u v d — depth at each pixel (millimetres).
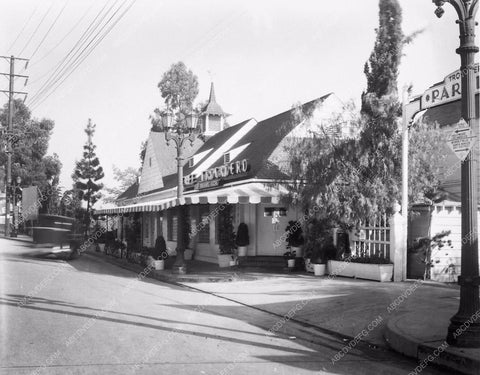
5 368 6035
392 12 15742
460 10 7555
